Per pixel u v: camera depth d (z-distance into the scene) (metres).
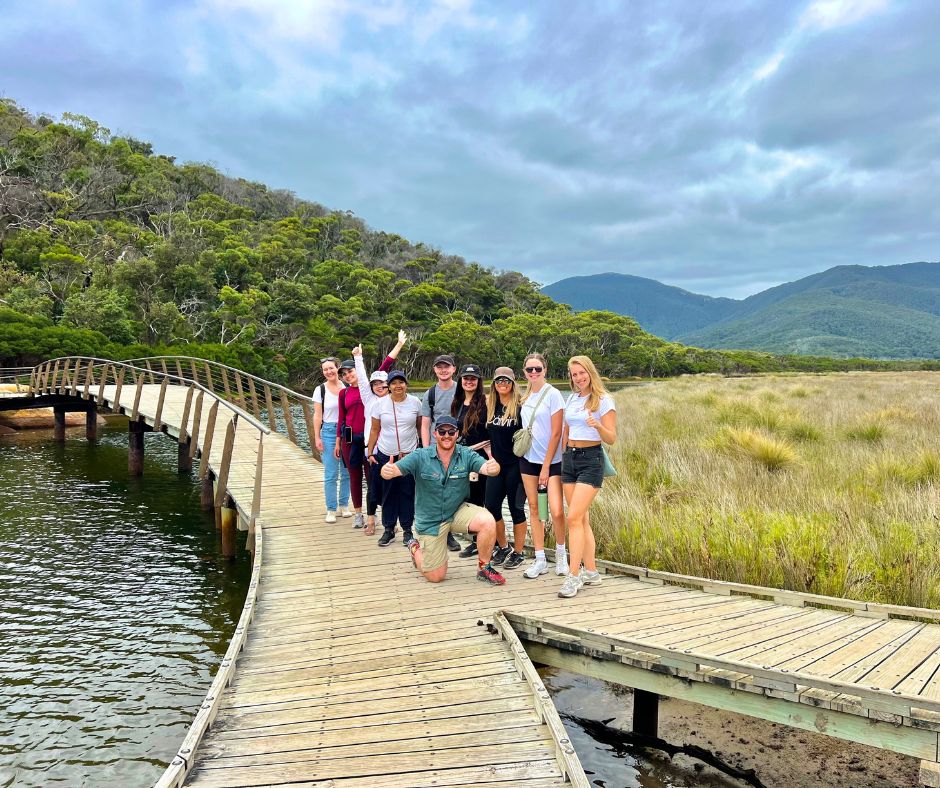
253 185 122.94
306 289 65.69
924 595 5.22
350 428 7.40
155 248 56.09
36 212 64.12
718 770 3.98
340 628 4.70
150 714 4.94
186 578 7.89
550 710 3.34
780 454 9.93
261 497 9.03
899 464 9.23
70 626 6.48
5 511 10.86
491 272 134.75
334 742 3.23
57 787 4.08
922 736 3.06
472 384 5.80
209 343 49.78
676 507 7.86
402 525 6.72
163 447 18.17
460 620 4.77
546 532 7.16
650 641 4.10
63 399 19.17
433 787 2.86
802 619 4.61
